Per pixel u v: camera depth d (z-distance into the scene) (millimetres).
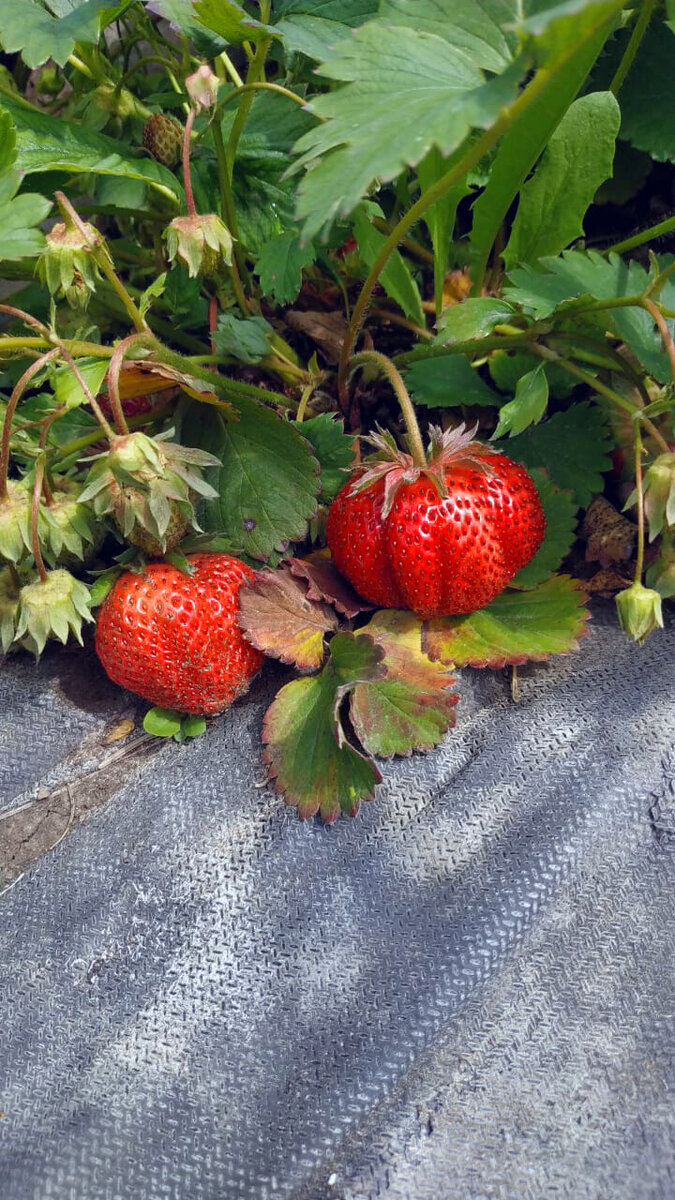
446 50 242
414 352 334
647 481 274
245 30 284
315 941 254
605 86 356
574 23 193
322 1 304
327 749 273
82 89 367
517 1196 221
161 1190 227
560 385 338
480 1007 244
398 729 275
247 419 303
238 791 278
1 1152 233
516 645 286
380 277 333
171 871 267
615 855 260
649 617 276
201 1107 236
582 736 278
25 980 256
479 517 271
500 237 368
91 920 263
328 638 297
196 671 279
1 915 266
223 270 355
